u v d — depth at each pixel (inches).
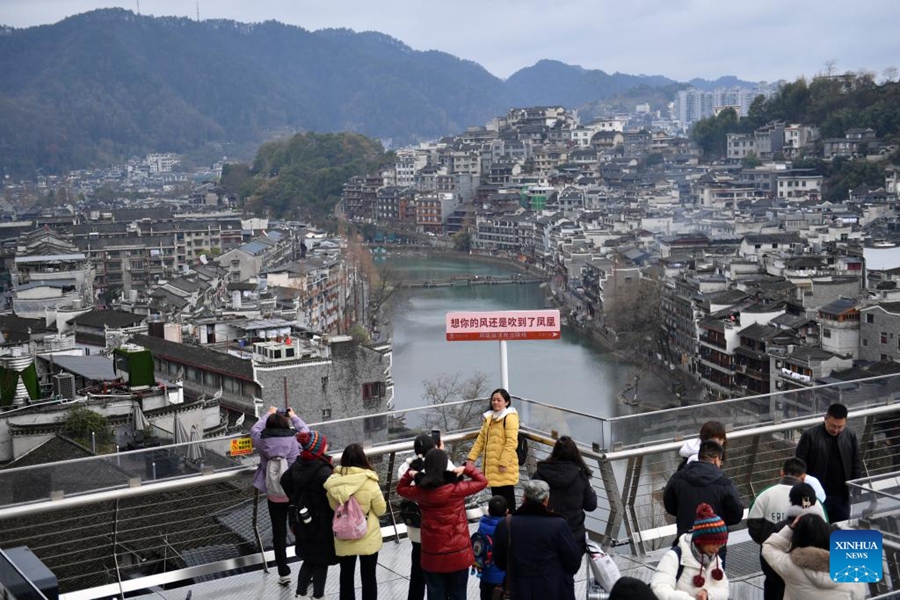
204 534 800.3
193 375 3535.9
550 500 632.4
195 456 719.1
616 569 585.9
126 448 2402.8
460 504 625.3
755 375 4658.0
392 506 823.1
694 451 690.8
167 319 4505.4
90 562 792.9
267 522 801.6
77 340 4544.8
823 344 4357.8
